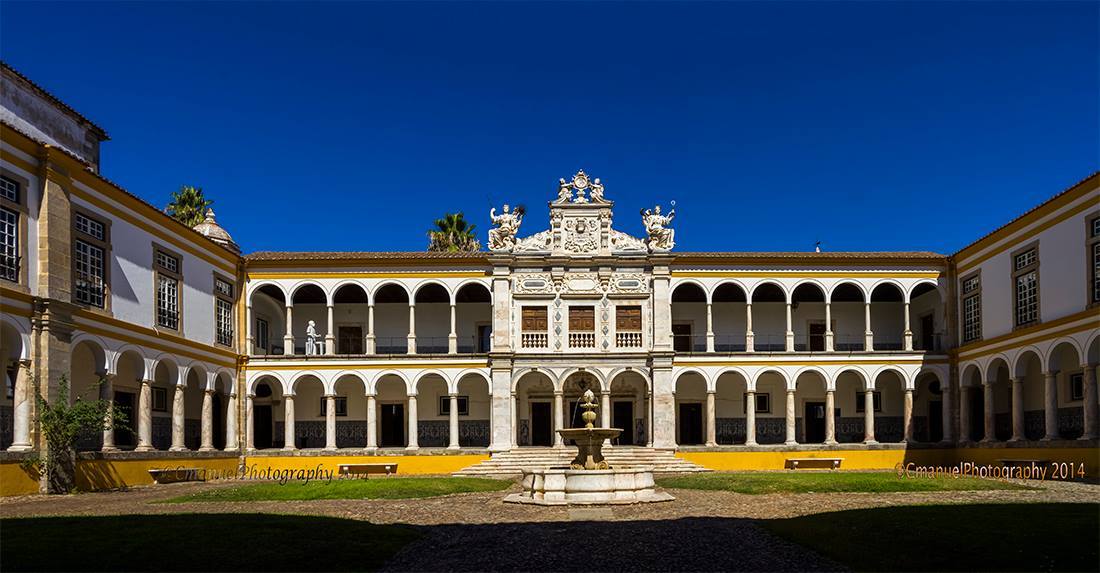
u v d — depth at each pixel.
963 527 15.95
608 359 41.47
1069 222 31.92
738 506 21.86
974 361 39.22
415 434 41.09
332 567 13.12
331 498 24.50
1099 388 31.22
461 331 45.81
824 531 16.20
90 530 16.20
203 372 37.62
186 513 20.02
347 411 44.75
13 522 17.66
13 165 25.56
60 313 26.83
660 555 14.12
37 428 25.92
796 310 46.03
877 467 40.31
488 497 25.08
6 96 31.03
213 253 38.88
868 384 41.41
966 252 40.31
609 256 42.00
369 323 41.94
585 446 26.58
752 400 41.34
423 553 14.46
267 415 45.06
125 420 29.91
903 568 12.58
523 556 14.11
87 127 36.12
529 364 41.38
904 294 42.03
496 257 41.94
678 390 45.09
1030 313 34.75
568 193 42.81
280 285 41.91
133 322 31.72
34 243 26.38
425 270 42.28
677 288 43.75
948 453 40.50
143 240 32.69
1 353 27.11
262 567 13.04
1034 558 12.93
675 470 37.78
